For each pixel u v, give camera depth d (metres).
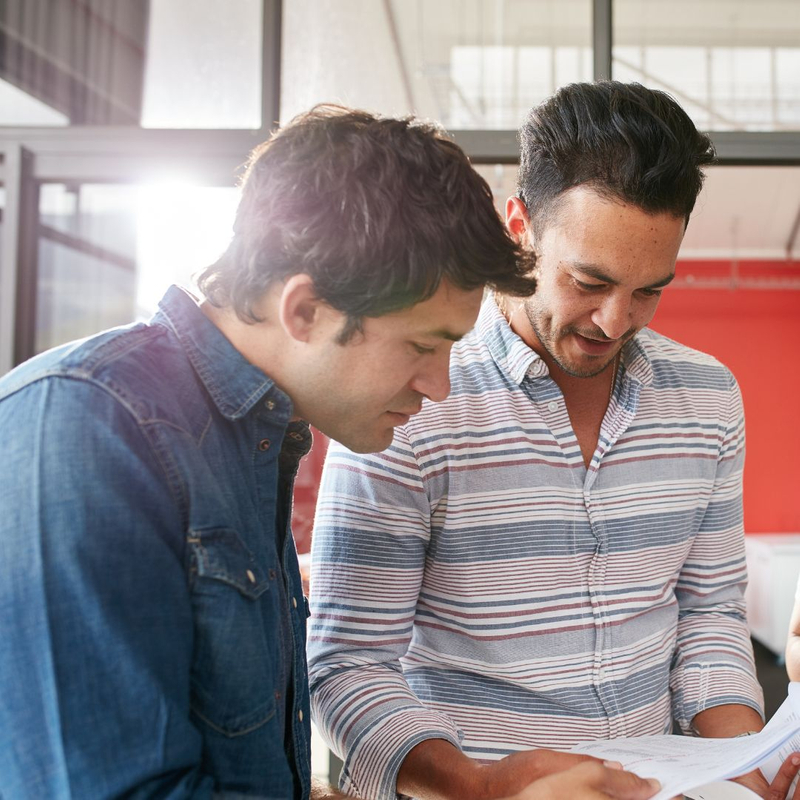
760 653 5.73
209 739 0.66
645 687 1.11
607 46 2.53
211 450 0.69
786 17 2.57
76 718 0.56
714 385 1.19
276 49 2.52
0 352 2.54
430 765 0.89
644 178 0.89
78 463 0.58
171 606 0.61
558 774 0.74
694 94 2.61
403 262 0.65
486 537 1.07
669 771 0.78
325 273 0.65
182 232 2.58
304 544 4.40
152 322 0.73
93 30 2.56
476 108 2.54
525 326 1.10
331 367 0.70
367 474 1.03
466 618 1.08
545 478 1.07
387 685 0.99
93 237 2.92
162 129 2.52
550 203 0.95
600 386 1.12
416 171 0.67
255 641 0.68
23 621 0.56
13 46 2.57
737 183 6.56
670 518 1.13
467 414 1.08
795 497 7.07
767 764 1.00
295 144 0.68
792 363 7.13
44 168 2.55
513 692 1.08
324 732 1.01
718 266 7.38
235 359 0.71
